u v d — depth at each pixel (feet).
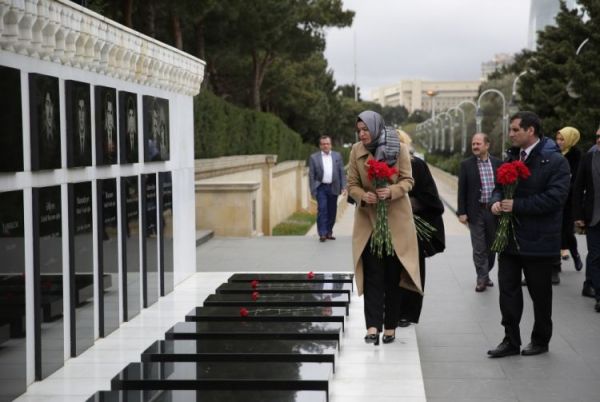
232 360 19.48
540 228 21.88
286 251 45.29
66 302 20.75
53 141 19.66
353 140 298.15
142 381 17.44
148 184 27.48
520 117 21.83
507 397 19.36
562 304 30.37
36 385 18.72
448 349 23.88
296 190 111.75
